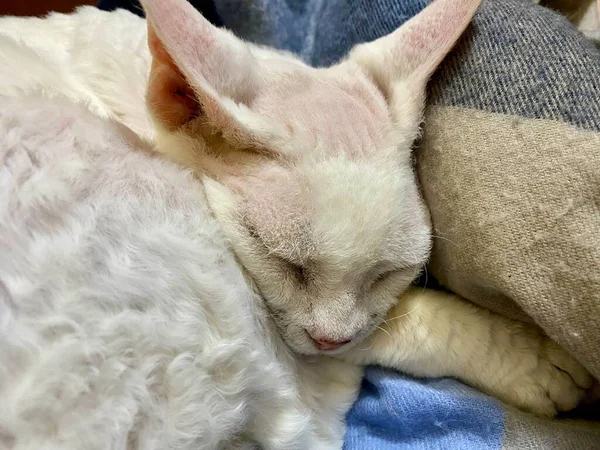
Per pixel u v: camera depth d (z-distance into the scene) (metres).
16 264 0.13
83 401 0.13
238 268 0.16
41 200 0.14
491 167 0.15
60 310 0.13
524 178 0.15
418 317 0.18
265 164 0.16
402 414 0.17
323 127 0.16
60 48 0.22
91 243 0.14
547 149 0.15
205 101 0.15
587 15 0.24
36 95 0.16
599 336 0.14
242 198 0.16
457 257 0.17
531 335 0.18
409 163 0.18
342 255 0.16
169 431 0.14
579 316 0.14
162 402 0.14
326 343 0.17
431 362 0.18
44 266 0.13
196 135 0.17
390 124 0.17
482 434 0.17
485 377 0.18
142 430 0.13
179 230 0.15
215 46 0.15
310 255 0.16
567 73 0.15
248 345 0.15
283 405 0.16
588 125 0.15
